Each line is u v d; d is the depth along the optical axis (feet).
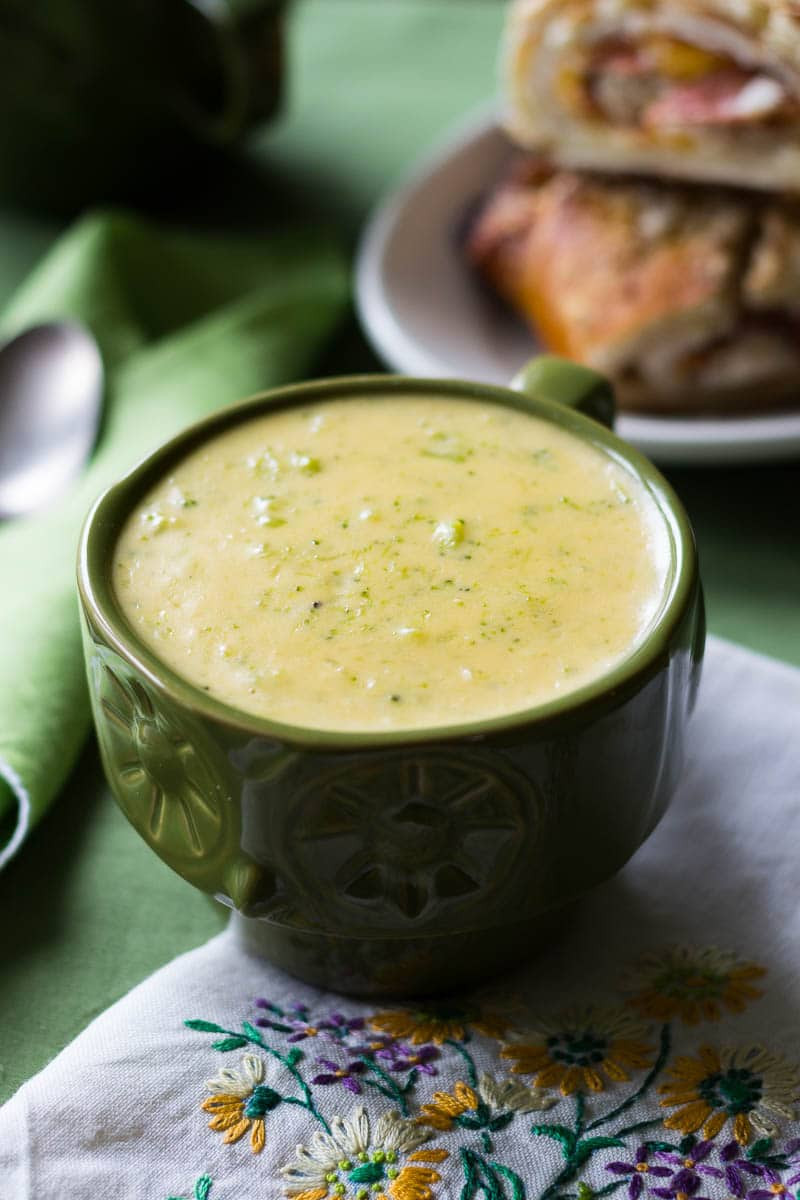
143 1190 1.61
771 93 2.42
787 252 2.36
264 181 3.08
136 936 1.82
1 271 2.87
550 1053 1.70
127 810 1.71
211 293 2.61
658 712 1.64
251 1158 1.63
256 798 1.60
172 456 1.79
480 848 1.62
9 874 1.87
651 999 1.74
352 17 3.70
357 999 1.75
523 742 1.58
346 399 1.85
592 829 1.65
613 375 2.39
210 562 1.71
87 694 1.96
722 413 2.42
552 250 2.51
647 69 2.49
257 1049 1.69
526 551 1.72
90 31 2.64
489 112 2.95
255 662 1.64
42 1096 1.65
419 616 1.67
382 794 1.58
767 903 1.80
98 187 2.95
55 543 2.11
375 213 2.95
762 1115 1.65
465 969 1.73
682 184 2.52
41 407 2.39
